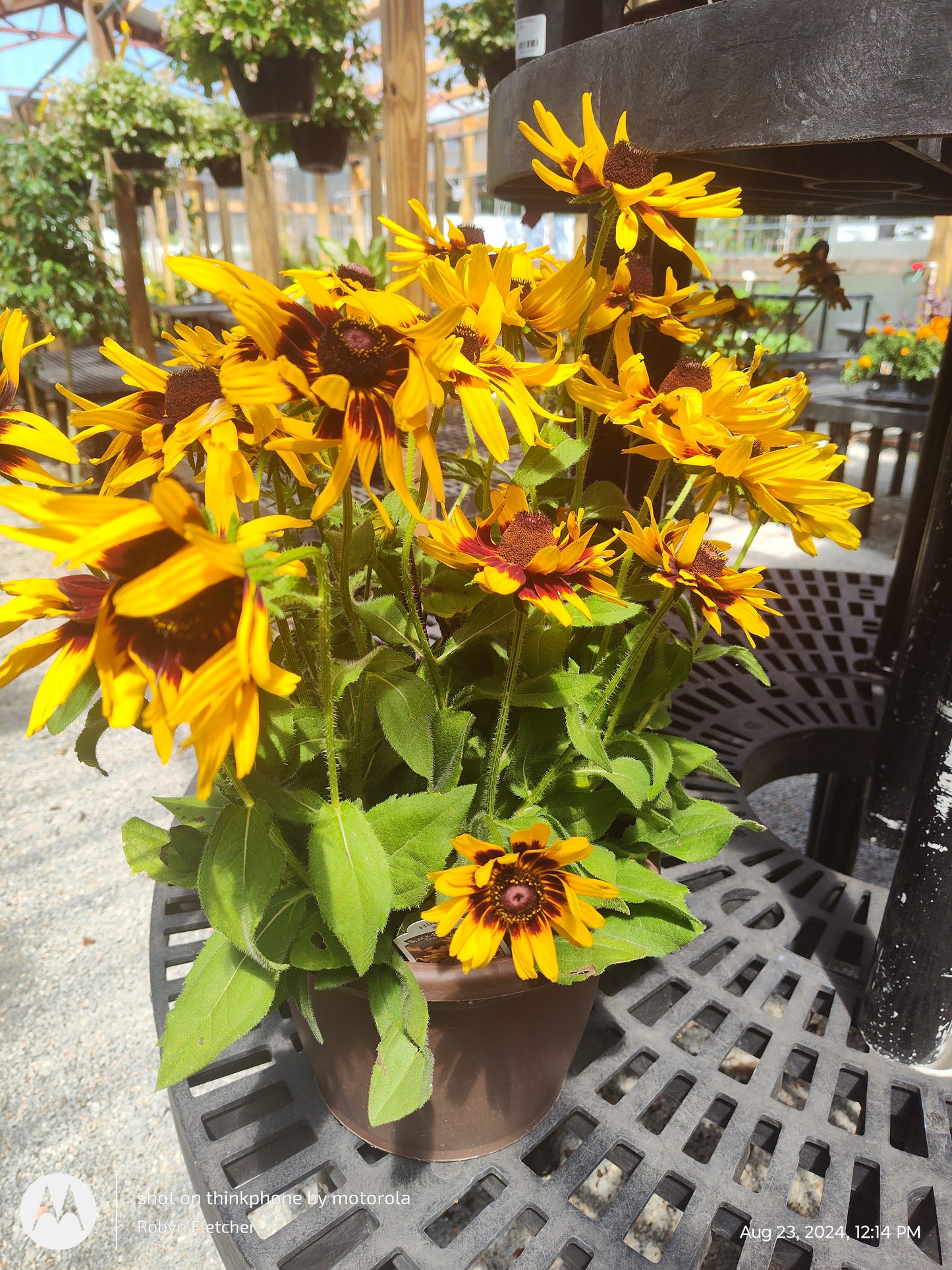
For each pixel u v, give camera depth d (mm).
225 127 3760
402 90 1693
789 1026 665
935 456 1131
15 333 506
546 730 605
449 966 515
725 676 1213
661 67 512
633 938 586
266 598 361
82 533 311
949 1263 508
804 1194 916
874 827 1026
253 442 444
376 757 605
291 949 501
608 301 611
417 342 383
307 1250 540
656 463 965
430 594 587
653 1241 874
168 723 299
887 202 993
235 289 375
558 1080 603
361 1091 574
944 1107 610
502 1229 531
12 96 8188
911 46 416
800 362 4449
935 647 925
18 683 2127
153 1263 870
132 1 4789
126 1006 1172
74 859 1474
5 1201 930
